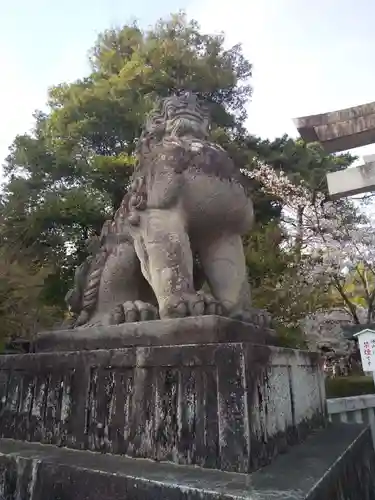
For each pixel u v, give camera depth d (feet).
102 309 6.59
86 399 4.98
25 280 19.97
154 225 5.80
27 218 26.37
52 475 4.09
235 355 3.94
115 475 3.64
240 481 3.33
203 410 4.00
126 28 35.76
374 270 30.94
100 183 27.40
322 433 5.56
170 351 4.42
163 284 5.33
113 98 29.84
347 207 34.60
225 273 6.07
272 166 33.30
